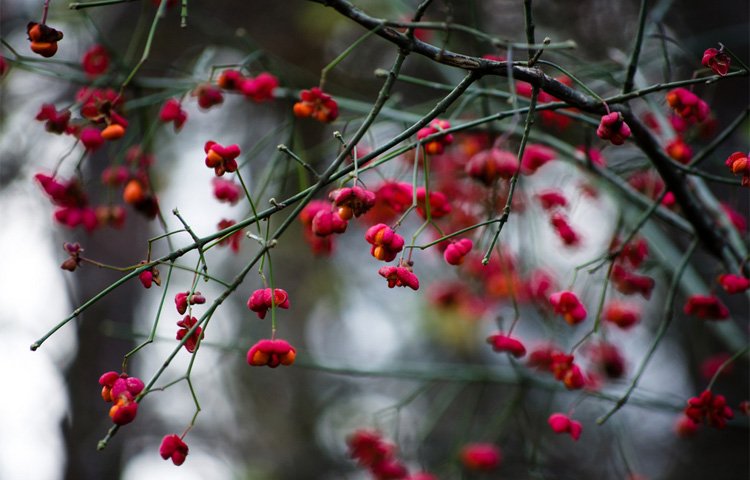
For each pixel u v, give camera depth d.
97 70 2.94
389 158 2.01
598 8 4.39
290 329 6.66
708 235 2.54
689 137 2.97
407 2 3.72
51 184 2.72
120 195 4.57
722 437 4.54
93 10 4.99
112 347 5.47
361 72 5.18
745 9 4.52
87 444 5.39
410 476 3.18
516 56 3.94
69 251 1.82
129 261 5.63
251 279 6.37
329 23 4.82
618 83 2.86
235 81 2.77
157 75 4.93
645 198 2.88
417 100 5.02
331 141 3.06
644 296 2.88
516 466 3.81
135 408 1.66
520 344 2.58
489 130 2.90
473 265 3.26
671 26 4.56
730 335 3.23
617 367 3.14
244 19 5.39
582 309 2.39
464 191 3.18
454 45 3.59
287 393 6.81
